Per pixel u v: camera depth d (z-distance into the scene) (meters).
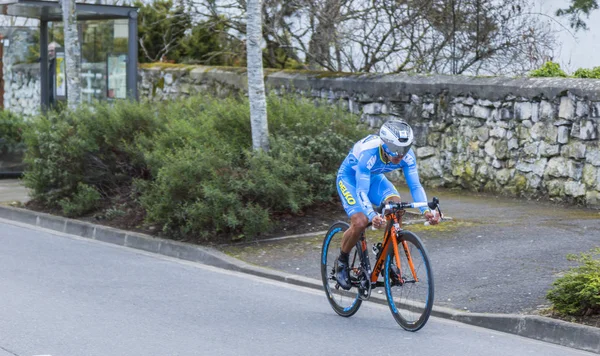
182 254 12.84
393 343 8.26
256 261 12.03
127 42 19.97
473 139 16.70
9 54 22.88
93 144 15.69
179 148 14.06
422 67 19.20
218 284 10.91
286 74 20.05
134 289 10.48
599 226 12.95
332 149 14.30
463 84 16.75
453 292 9.96
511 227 13.02
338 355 7.82
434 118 17.34
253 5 14.27
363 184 8.77
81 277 11.10
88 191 15.41
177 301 9.89
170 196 13.34
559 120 15.11
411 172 8.88
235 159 14.07
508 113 16.00
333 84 18.98
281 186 13.34
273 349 8.00
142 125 15.98
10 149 20.81
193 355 7.75
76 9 18.98
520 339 8.47
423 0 18.69
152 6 25.52
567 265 10.70
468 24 18.58
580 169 14.82
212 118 15.18
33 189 16.72
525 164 15.77
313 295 10.45
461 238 12.47
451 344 8.23
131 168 15.94
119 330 8.55
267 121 14.91
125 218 14.80
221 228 13.09
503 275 10.41
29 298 9.82
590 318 8.46
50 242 13.80
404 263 8.73
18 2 18.59
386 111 18.12
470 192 16.75
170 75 23.41
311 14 20.66
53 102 21.86
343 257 9.32
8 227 15.32
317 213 14.34
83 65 21.22
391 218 8.87
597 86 14.54
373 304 10.12
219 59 25.22
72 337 8.26
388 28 19.77
